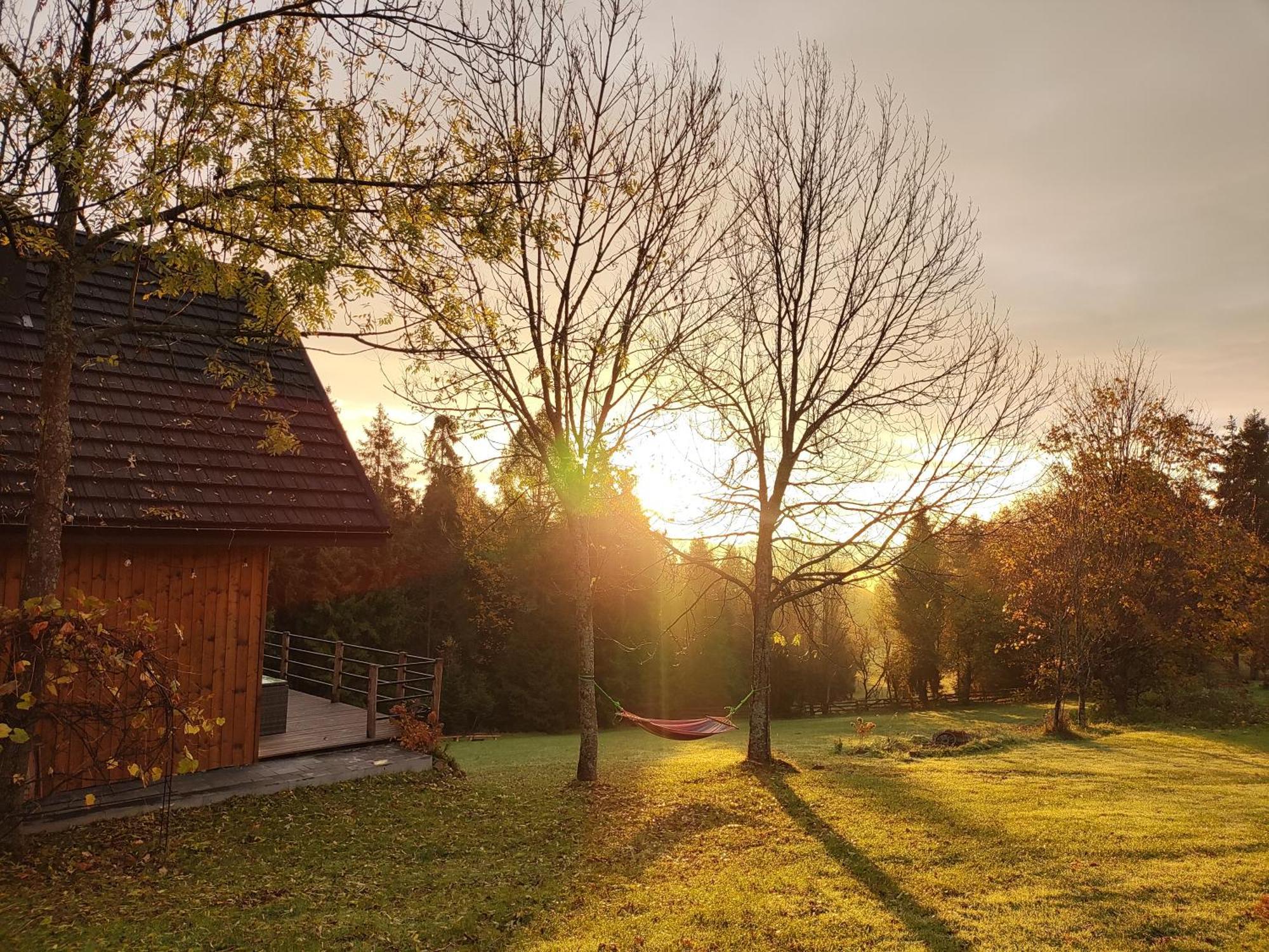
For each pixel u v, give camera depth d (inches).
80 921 234.2
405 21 286.2
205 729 276.2
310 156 288.5
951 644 1701.5
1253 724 852.0
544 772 621.0
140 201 235.0
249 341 302.4
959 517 532.4
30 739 268.2
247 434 415.8
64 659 258.8
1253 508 1402.6
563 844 346.0
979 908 251.4
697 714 1599.4
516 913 258.2
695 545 606.2
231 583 395.2
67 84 247.4
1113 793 433.7
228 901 256.8
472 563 628.7
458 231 301.4
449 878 291.1
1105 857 303.7
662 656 1533.0
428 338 319.6
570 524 508.4
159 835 311.3
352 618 1327.5
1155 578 927.0
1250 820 362.0
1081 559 793.6
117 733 340.2
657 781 506.3
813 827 367.9
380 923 245.0
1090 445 892.0
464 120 341.7
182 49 256.2
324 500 416.2
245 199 264.8
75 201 267.0
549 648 1471.5
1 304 371.2
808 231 539.5
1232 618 941.2
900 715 1455.5
